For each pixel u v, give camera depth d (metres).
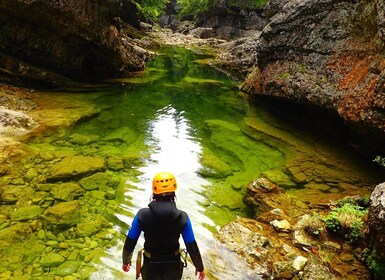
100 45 15.04
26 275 4.84
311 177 8.48
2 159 7.83
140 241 5.83
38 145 8.92
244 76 22.78
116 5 16.75
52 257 5.25
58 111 11.33
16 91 12.24
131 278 4.96
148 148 9.77
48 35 13.23
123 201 6.99
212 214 6.92
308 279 5.09
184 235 3.77
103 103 13.33
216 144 10.48
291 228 6.29
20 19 12.42
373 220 5.16
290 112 13.82
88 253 5.41
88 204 6.75
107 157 8.83
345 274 5.23
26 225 5.90
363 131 9.17
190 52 33.22
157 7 42.97
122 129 10.96
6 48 12.71
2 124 9.30
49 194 6.88
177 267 3.79
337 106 10.08
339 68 10.69
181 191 7.67
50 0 12.17
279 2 17.75
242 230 6.21
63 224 6.06
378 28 8.89
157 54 29.94
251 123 12.42
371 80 8.95
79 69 15.20
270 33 14.04
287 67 13.16
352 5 10.80
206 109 14.10
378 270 5.09
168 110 13.57
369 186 8.09
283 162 9.34
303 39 12.55
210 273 5.21
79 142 9.52
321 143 10.73
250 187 7.57
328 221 6.23
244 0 42.16
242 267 5.41
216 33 45.31
